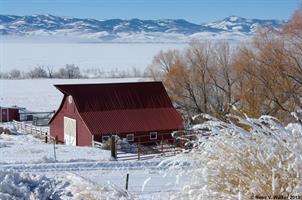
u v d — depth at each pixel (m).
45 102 78.56
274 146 4.41
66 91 40.97
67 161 22.39
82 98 40.62
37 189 8.63
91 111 39.84
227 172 4.50
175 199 4.70
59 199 8.06
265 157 4.37
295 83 40.72
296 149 4.27
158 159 20.12
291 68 40.75
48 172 18.53
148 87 42.72
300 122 5.14
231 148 4.58
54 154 25.36
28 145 31.58
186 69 49.25
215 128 4.76
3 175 9.23
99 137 38.22
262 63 41.84
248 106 41.88
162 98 42.22
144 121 39.97
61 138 42.94
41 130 45.88
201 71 49.03
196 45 50.16
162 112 41.09
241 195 4.17
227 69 47.53
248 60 42.41
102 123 38.97
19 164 20.81
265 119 4.74
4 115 56.59
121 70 148.75
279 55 41.03
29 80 121.69
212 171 4.55
